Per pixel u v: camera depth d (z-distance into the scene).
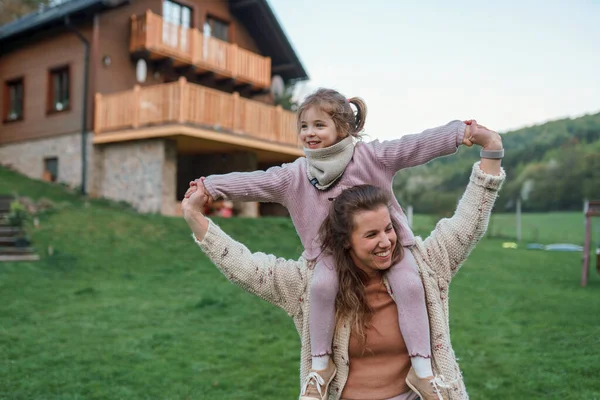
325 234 2.24
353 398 2.21
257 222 15.31
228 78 20.23
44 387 5.01
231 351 6.13
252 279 2.31
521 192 33.91
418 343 2.13
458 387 2.18
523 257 14.48
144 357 5.88
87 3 16.83
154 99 15.98
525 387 5.02
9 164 20.36
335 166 2.30
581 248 17.38
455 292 9.43
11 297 8.41
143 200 16.33
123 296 8.73
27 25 18.97
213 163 19.38
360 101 2.48
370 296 2.22
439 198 30.42
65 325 7.05
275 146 18.38
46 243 11.69
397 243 2.23
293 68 22.81
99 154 17.50
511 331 6.89
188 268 10.91
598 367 5.41
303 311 2.29
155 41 17.70
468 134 2.23
